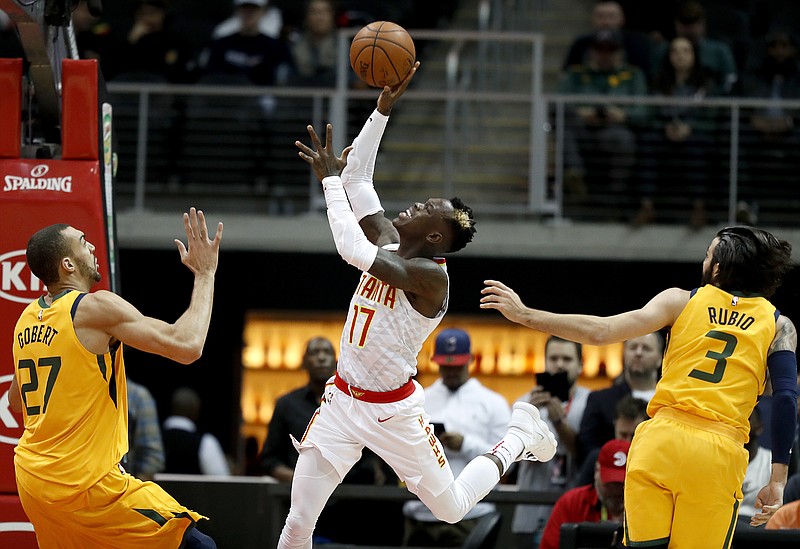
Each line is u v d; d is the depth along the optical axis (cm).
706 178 1841
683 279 1889
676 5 2200
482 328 1966
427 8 2202
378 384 827
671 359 804
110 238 1038
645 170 1853
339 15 2131
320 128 1873
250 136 1900
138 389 1298
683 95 1909
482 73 2044
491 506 1255
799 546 844
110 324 798
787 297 1809
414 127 2020
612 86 1906
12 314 985
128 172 1902
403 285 806
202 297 819
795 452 1245
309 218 1845
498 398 1264
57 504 796
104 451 804
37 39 1016
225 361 1975
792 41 2062
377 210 881
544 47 2189
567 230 1834
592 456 1129
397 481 1249
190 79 1981
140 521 806
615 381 1288
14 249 987
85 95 1004
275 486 1119
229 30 2125
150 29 2017
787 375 790
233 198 1925
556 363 1257
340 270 1955
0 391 985
